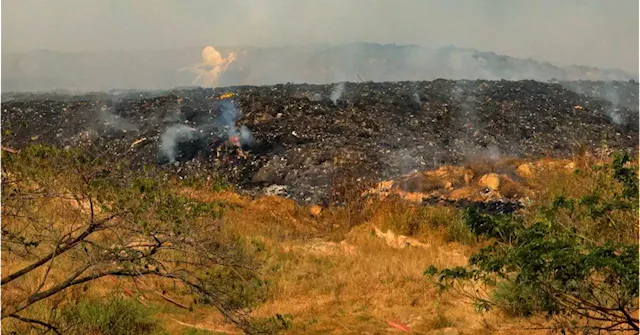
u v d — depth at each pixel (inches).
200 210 201.9
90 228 188.2
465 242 425.7
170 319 259.3
